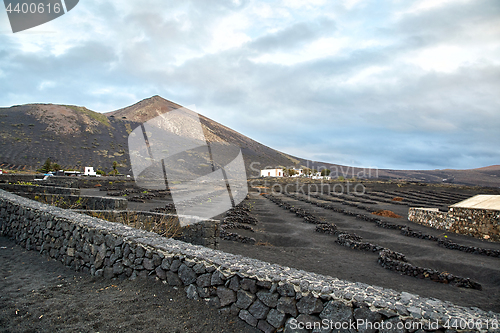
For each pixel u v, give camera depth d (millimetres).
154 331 3523
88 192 28609
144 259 4836
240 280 3816
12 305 4020
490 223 16031
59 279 5211
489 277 10320
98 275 5297
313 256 11648
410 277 9719
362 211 28125
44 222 6789
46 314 3830
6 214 8391
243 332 3551
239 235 13312
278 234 15391
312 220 20391
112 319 3750
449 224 18219
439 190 57562
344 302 3227
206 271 4125
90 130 117062
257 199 37531
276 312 3504
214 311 3922
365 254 12625
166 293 4367
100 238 5438
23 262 6102
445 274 9398
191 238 9023
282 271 3957
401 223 21531
